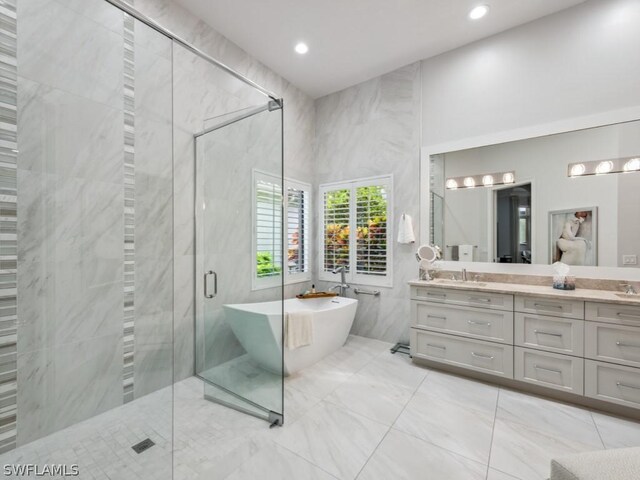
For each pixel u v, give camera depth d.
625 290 2.21
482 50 2.84
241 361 2.21
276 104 2.26
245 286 2.28
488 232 2.82
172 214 2.29
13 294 1.57
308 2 2.38
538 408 2.03
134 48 2.09
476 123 2.87
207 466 1.50
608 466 0.78
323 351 2.82
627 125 2.24
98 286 1.89
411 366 2.75
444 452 1.60
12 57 1.57
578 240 2.41
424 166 3.17
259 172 2.29
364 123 3.59
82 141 1.83
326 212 3.92
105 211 1.93
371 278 3.52
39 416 1.63
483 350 2.41
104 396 1.89
